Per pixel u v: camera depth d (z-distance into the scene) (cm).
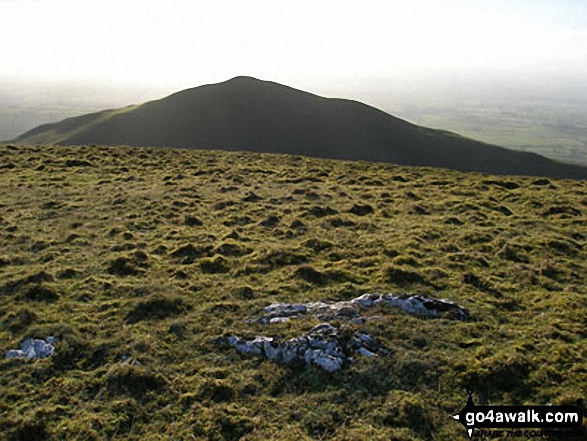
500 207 2886
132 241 2145
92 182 3347
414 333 1334
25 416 1008
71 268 1791
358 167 4488
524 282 1786
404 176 3981
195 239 2194
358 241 2195
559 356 1233
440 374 1165
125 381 1121
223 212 2656
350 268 1861
